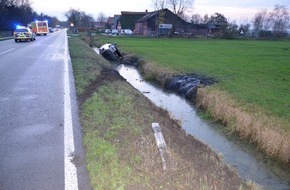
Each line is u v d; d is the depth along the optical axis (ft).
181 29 248.73
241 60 75.10
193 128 29.76
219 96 36.24
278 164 22.49
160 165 15.25
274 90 39.78
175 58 76.33
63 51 76.84
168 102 40.47
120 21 318.04
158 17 242.17
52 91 30.73
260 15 285.02
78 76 38.29
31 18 339.77
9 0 241.55
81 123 21.18
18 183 13.55
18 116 22.72
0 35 170.50
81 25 418.92
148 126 20.95
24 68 46.50
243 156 23.56
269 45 147.13
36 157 16.08
